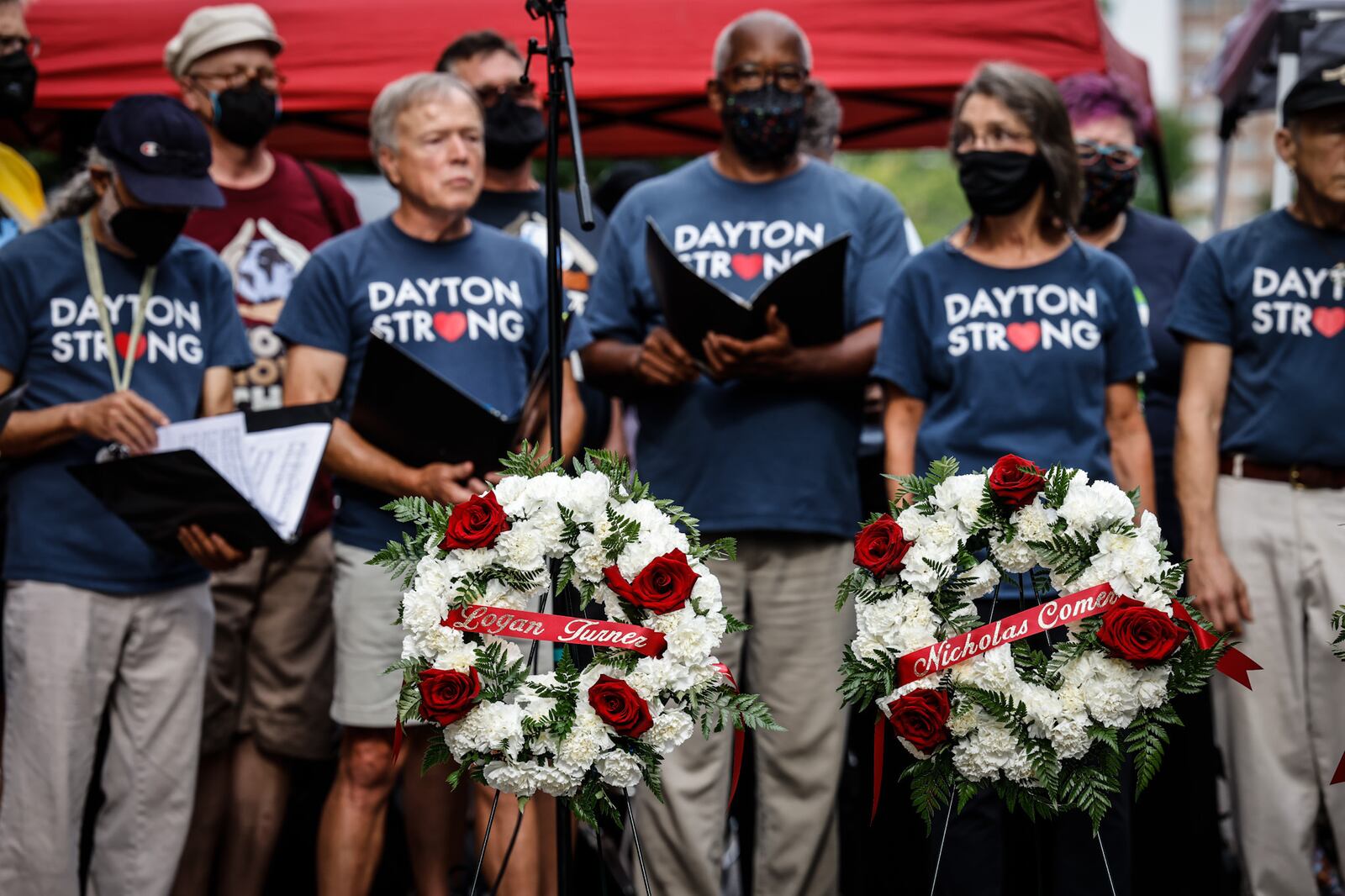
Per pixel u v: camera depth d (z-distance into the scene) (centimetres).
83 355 450
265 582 537
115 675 450
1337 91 460
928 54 695
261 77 556
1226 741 484
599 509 325
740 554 485
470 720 312
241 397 545
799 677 482
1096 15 691
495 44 559
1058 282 455
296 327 482
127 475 418
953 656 326
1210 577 471
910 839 498
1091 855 405
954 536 334
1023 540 332
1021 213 461
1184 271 539
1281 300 476
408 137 477
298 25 707
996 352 450
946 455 449
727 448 482
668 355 471
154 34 702
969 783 333
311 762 559
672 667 317
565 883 338
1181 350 528
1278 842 469
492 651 320
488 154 562
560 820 337
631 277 508
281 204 566
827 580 484
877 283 498
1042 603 342
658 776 323
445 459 449
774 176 502
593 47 706
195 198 441
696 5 708
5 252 451
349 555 468
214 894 544
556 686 316
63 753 433
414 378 435
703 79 703
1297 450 472
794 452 480
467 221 500
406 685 323
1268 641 472
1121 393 464
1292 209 487
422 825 487
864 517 565
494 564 322
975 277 459
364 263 484
